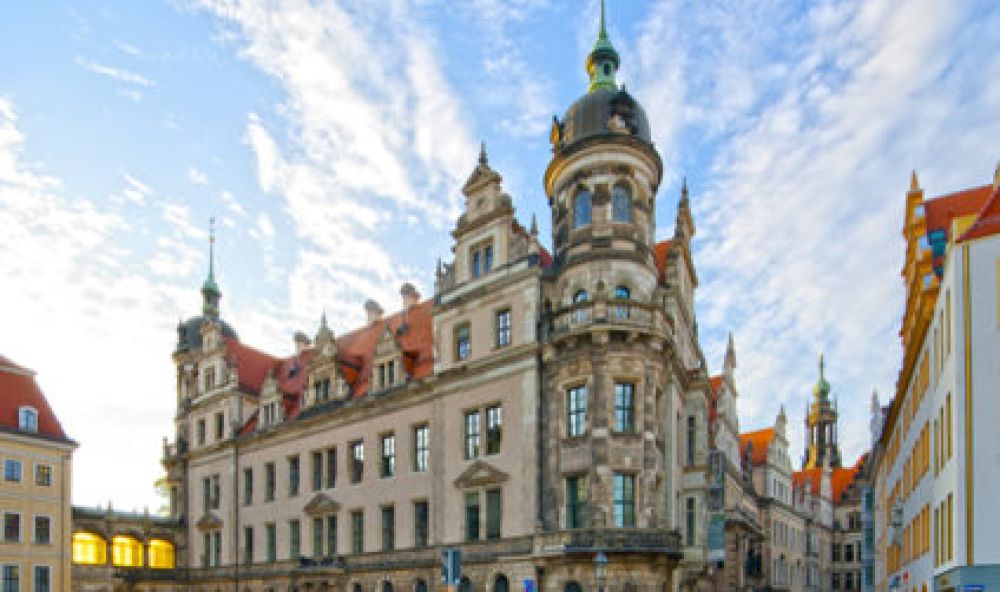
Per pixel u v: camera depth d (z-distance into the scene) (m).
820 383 122.56
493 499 42.88
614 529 36.69
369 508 50.56
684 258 49.94
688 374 48.31
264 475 60.59
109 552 64.12
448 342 47.41
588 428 38.53
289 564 56.03
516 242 44.53
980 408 22.67
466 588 42.59
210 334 69.69
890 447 49.72
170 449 71.31
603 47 47.22
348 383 55.72
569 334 39.56
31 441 61.34
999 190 24.59
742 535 62.75
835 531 108.31
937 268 30.45
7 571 58.03
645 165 42.78
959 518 22.53
